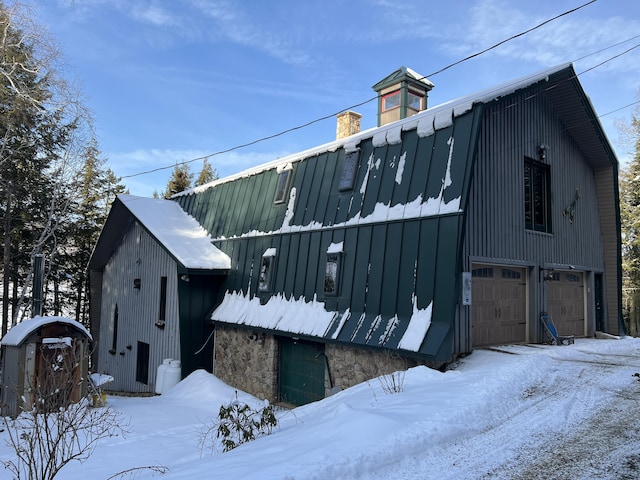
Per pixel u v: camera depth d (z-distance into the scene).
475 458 4.81
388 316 9.50
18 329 10.80
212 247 15.92
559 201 13.08
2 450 7.95
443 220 9.08
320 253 11.72
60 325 10.84
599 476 4.36
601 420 5.91
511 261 10.98
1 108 18.50
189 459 6.59
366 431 5.14
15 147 20.72
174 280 15.26
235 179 16.92
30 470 5.35
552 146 13.04
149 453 7.36
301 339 11.67
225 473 4.45
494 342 10.67
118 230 19.02
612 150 14.15
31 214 22.31
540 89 12.02
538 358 8.99
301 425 6.63
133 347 17.38
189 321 14.72
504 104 11.45
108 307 19.73
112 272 19.77
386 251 10.00
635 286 26.94
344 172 12.04
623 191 27.36
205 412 10.84
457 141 9.53
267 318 12.45
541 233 12.16
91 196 28.00
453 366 8.95
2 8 17.11
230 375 13.95
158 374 14.53
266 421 6.96
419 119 10.59
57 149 22.20
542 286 11.93
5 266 20.05
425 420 5.52
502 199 11.00
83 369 10.91
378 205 10.63
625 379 7.85
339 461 4.41
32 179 22.17
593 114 13.22
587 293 13.91
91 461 6.95
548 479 4.32
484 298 10.56
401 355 8.81
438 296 8.73
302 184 13.48
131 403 12.16
